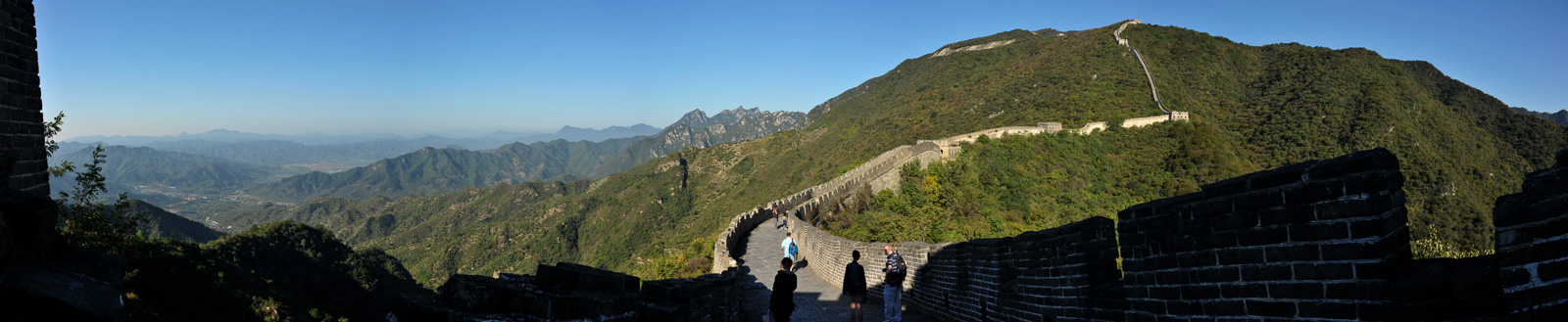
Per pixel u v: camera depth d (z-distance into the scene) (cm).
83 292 260
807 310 1266
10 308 239
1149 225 410
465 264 18662
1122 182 6819
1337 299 298
